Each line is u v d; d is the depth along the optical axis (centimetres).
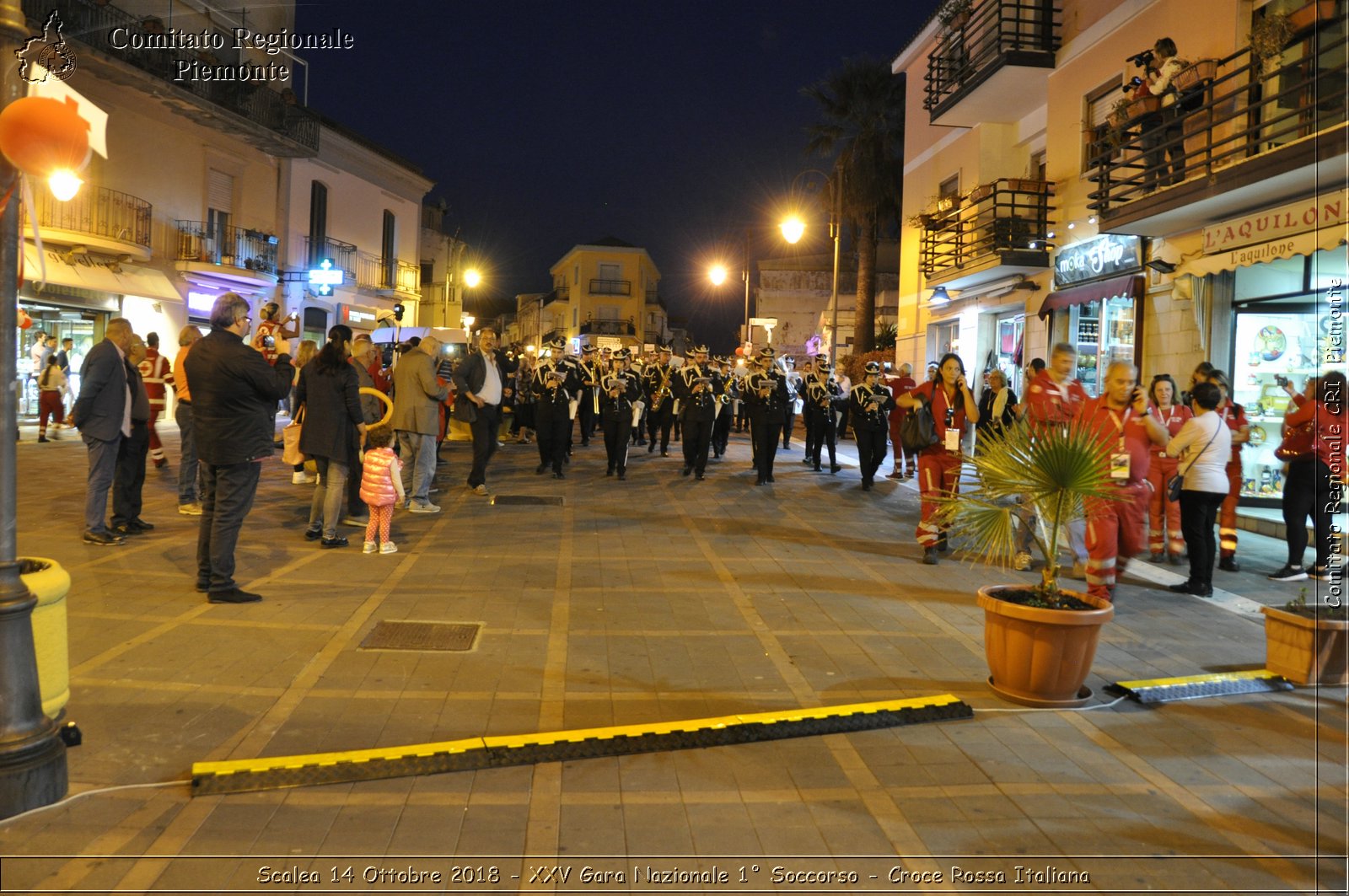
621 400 1481
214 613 645
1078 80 1644
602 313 7219
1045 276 1739
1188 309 1291
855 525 1109
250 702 488
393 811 377
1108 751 457
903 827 375
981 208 2020
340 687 515
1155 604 769
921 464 893
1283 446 870
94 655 549
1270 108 1175
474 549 898
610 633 633
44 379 1806
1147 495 766
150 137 2423
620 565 846
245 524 984
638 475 1573
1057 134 1712
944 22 2009
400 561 830
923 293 2370
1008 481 543
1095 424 749
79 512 1010
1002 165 2023
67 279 2122
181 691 499
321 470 904
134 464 897
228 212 2789
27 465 1410
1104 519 714
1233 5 1216
